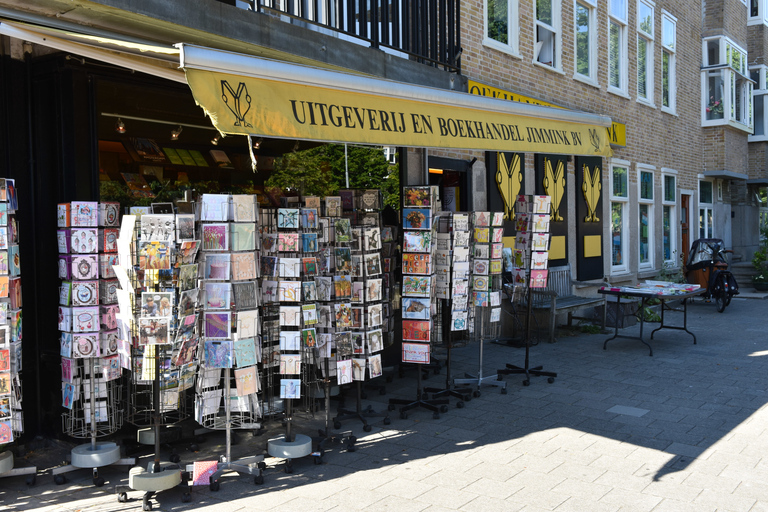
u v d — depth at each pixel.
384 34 7.20
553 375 7.36
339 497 4.26
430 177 9.62
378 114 4.80
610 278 12.91
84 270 4.61
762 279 16.78
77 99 5.06
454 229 6.38
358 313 5.66
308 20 6.23
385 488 4.40
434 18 8.12
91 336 4.63
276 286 4.88
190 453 5.21
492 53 9.67
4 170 5.06
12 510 4.10
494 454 5.04
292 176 7.34
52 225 5.19
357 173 8.00
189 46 3.67
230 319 4.52
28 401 5.21
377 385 7.26
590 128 7.24
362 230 5.65
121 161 5.62
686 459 4.89
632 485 4.41
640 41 14.65
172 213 4.52
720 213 19.58
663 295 8.78
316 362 5.42
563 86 11.52
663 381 7.34
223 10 5.37
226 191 6.57
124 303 4.38
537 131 6.40
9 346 4.33
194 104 6.05
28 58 5.18
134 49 4.26
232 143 6.73
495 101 5.92
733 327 11.26
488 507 4.07
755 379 7.40
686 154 17.14
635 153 14.23
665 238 16.27
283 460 5.01
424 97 5.21
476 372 7.84
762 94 20.67
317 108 4.35
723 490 4.32
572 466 4.77
